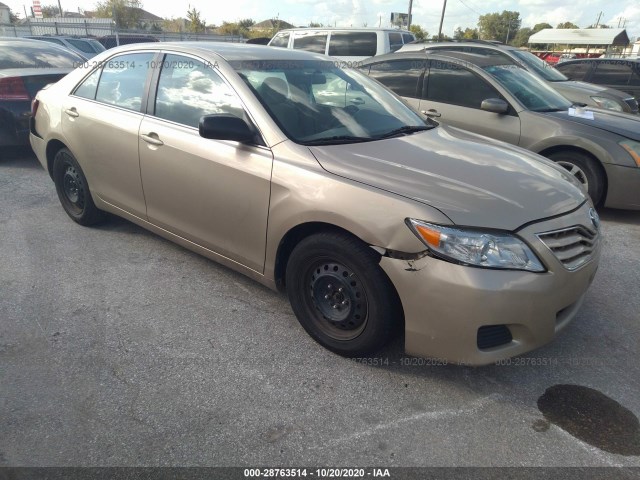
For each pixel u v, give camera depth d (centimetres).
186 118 336
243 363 277
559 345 300
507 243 231
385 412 244
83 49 1789
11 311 319
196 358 280
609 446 227
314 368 274
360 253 251
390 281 248
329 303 277
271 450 220
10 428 228
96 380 260
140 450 219
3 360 273
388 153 290
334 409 245
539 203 254
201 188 321
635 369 280
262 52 360
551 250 241
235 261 322
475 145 328
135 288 352
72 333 299
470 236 229
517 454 221
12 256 395
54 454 215
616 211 550
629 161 487
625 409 249
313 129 305
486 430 234
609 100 760
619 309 342
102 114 389
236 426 233
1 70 640
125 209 395
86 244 420
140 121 360
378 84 404
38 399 246
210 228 328
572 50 4884
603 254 433
